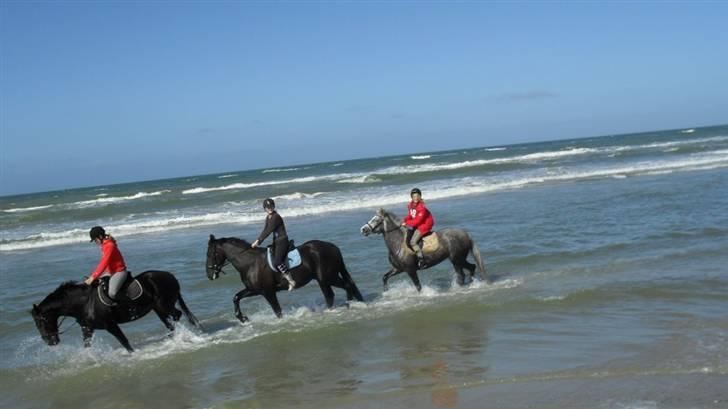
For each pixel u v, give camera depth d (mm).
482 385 7324
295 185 45344
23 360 10016
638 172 36125
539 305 10734
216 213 31156
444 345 9023
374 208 28391
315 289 13844
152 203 38750
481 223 20719
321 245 11531
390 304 11672
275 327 10695
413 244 12094
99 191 74938
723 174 30469
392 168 59500
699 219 18125
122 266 9828
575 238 16953
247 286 11164
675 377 7004
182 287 14461
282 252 10953
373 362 8578
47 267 18922
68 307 9727
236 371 8680
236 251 11156
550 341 8773
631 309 10031
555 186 32031
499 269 14148
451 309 10914
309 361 8844
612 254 14656
